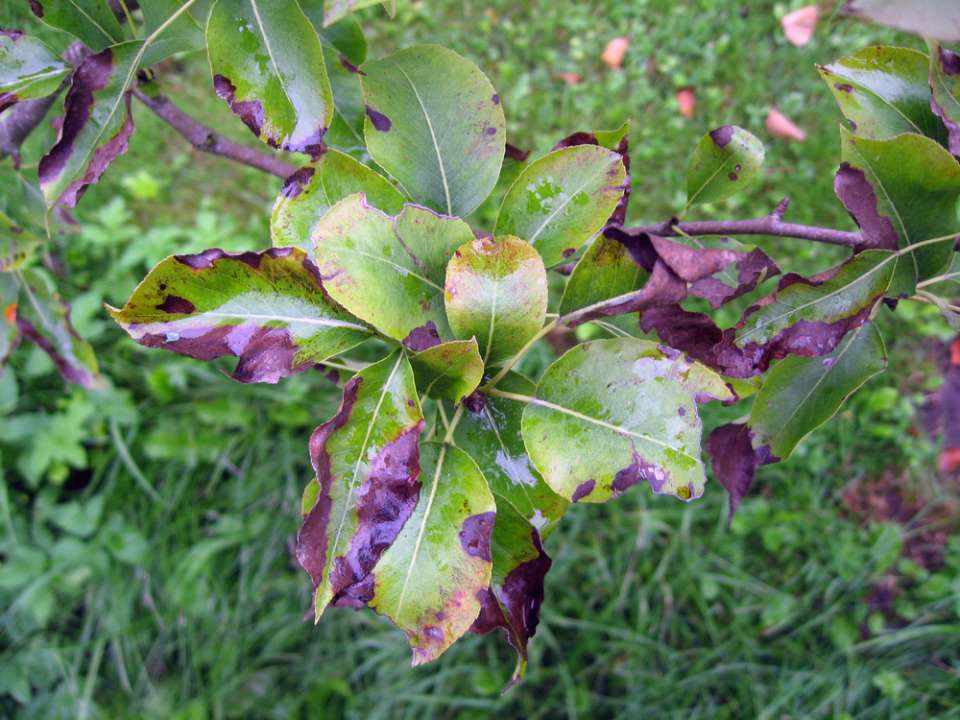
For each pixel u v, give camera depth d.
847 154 0.22
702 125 0.87
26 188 0.35
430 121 0.25
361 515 0.20
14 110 0.32
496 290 0.21
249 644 0.67
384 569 0.21
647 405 0.22
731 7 0.91
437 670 0.67
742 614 0.68
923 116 0.25
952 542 0.72
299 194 0.23
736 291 0.23
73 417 0.69
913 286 0.24
